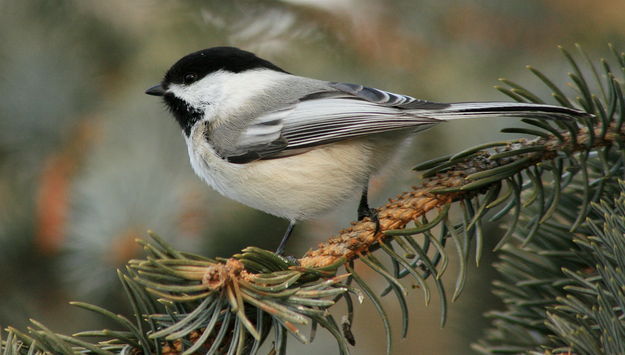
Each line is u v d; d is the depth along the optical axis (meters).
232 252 7.51
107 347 4.81
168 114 8.09
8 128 7.85
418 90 8.11
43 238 7.41
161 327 4.84
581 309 4.93
